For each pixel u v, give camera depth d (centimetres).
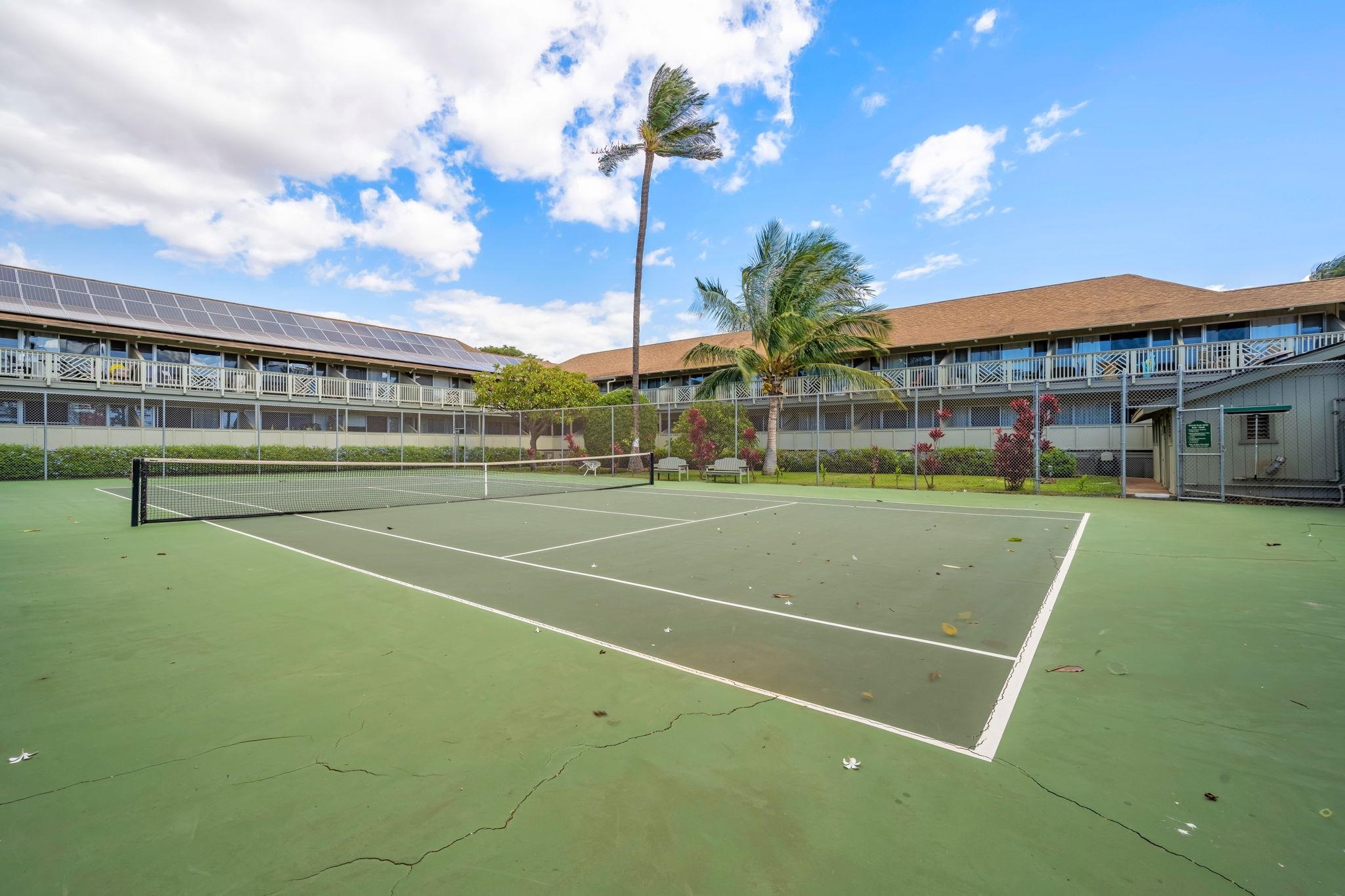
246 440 2462
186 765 236
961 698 302
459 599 499
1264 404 1250
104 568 615
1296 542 769
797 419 2759
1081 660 356
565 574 599
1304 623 424
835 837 193
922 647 380
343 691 308
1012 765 237
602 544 780
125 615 445
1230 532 862
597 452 2619
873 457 1866
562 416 2839
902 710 288
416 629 415
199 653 364
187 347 2386
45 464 1912
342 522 1005
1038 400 1528
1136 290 2280
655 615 452
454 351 3650
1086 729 267
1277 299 1812
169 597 498
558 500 1423
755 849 187
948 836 193
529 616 450
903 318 2766
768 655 365
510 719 276
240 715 279
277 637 395
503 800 213
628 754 244
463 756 243
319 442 2659
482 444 2867
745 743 254
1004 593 519
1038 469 1519
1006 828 197
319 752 246
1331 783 223
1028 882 172
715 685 317
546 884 171
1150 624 427
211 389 2316
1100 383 1891
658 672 337
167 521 991
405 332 3525
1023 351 2262
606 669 340
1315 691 307
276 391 2502
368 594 513
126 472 2127
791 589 535
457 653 365
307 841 191
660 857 183
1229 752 246
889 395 2180
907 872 176
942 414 1739
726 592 524
